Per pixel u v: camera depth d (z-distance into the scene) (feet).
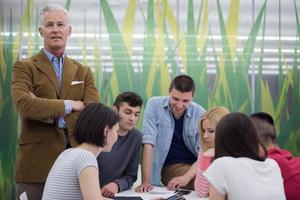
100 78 12.69
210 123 7.91
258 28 12.82
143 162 9.00
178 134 9.60
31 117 7.63
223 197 5.40
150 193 7.93
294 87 12.73
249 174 5.39
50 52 8.14
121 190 8.09
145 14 12.74
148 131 9.31
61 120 7.77
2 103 12.45
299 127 12.70
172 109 9.48
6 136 12.44
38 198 7.75
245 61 12.76
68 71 8.15
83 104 7.84
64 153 5.99
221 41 12.76
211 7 12.77
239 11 12.83
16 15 12.69
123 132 8.57
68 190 5.60
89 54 12.72
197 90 12.69
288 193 6.78
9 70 12.57
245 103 12.71
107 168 8.32
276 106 12.73
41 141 7.70
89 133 5.85
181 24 12.75
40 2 12.70
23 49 12.65
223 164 5.44
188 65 12.74
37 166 7.65
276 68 12.81
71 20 12.70
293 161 7.02
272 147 7.25
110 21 12.77
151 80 12.71
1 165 12.43
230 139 5.56
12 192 12.39
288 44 12.80
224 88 12.71
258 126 7.38
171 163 9.57
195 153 9.53
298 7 12.78
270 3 12.86
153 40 12.75
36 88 7.89
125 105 8.42
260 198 5.26
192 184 8.55
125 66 12.73
